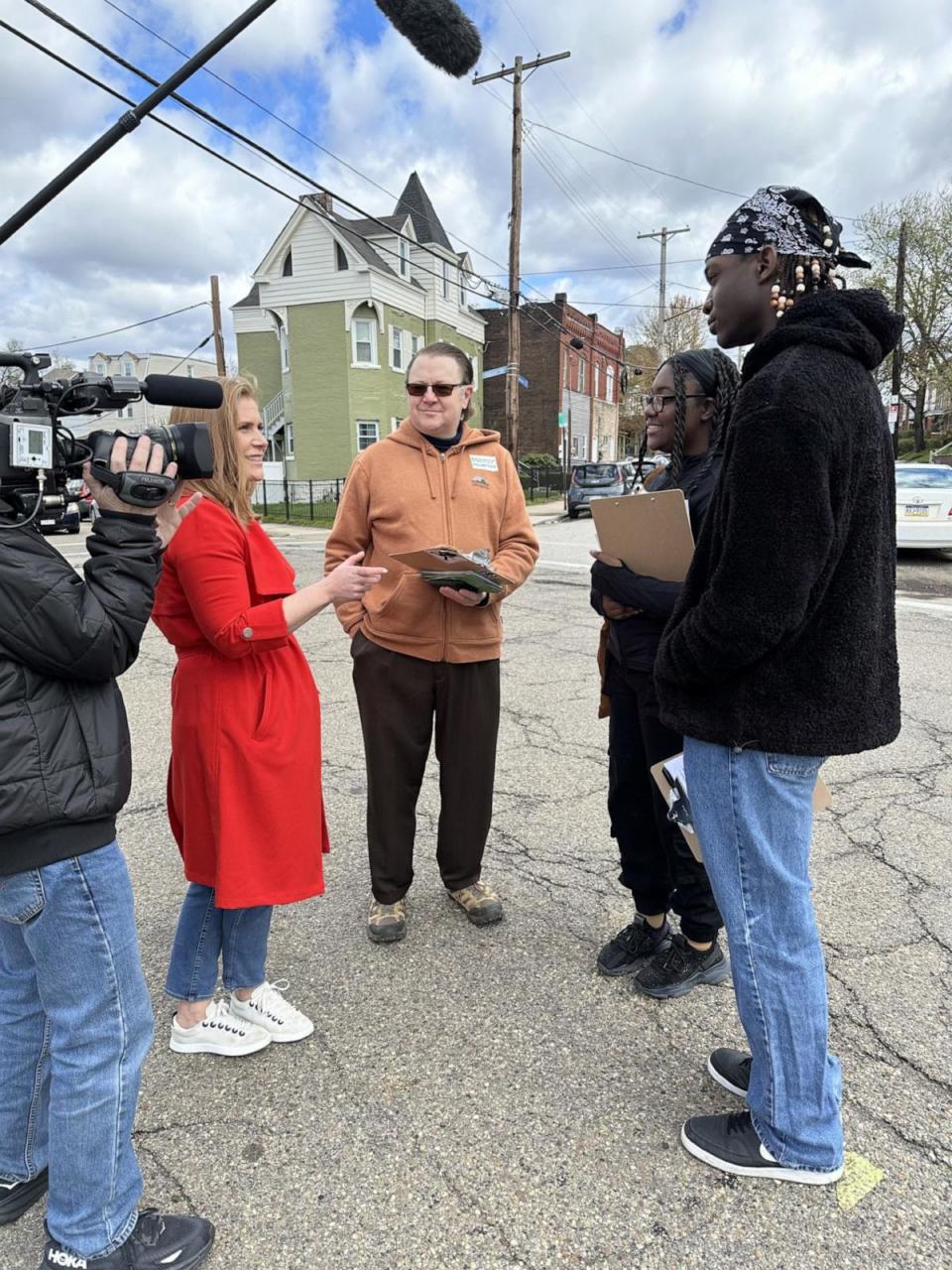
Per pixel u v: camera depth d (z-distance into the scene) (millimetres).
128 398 1339
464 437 2744
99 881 1372
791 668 1495
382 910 2676
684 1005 2301
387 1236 1602
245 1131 1871
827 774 3982
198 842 1997
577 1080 2016
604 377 43031
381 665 2568
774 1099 1674
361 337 24484
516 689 5445
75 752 1307
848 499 1418
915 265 29125
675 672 1589
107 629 1271
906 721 4746
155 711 5094
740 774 1577
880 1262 1527
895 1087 1961
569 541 14383
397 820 2615
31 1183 1665
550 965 2500
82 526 17609
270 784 1957
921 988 2326
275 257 24312
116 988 1421
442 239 27703
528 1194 1694
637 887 2408
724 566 1424
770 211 1569
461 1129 1867
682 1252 1556
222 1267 1538
